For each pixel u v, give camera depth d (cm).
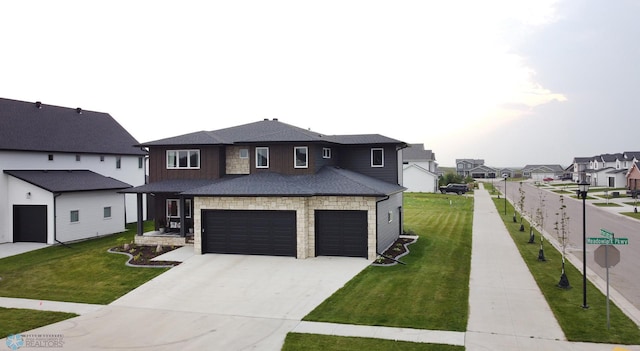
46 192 2620
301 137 2434
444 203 5088
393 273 1856
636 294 1566
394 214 2627
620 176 7762
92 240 2762
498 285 1694
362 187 2150
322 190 2142
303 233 2111
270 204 2156
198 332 1280
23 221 2683
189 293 1638
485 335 1216
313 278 1789
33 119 3030
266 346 1176
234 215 2211
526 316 1355
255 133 2816
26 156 2805
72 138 3178
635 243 2553
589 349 1116
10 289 1741
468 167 14525
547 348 1126
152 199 3816
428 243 2552
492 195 6353
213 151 2614
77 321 1387
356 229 2128
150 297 1603
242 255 2186
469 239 2723
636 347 1124
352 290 1627
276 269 1927
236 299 1561
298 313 1416
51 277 1895
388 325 1302
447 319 1339
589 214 4069
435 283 1712
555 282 1730
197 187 2444
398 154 2820
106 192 2980
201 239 2225
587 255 2256
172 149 2664
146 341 1223
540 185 9331
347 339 1206
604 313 1363
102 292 1678
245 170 2659
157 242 2453
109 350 1166
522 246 2503
